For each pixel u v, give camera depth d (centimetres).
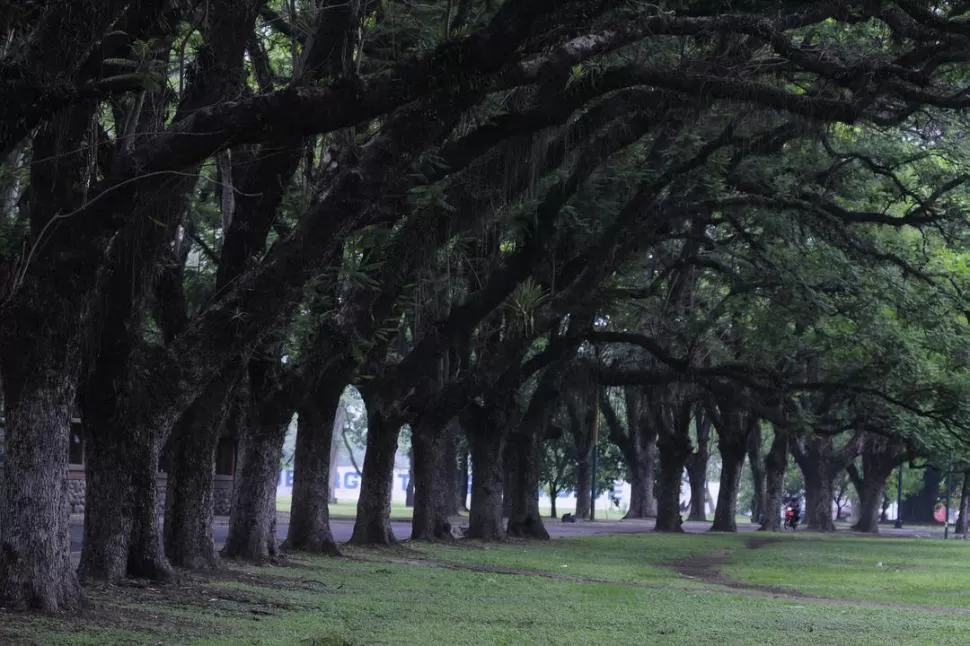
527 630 1516
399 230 2408
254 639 1280
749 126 2566
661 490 5784
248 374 2383
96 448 1712
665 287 4134
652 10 1783
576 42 1683
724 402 5556
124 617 1392
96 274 1380
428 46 1655
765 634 1543
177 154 1335
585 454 6856
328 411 2775
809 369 4497
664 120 2453
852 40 2327
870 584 2706
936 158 3409
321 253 1639
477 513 3928
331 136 2050
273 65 2377
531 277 3017
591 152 2530
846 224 3247
